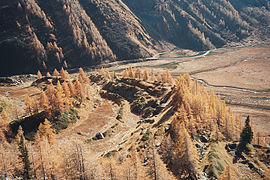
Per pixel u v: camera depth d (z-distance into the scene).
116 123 96.12
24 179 46.44
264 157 68.50
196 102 86.69
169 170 53.19
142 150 63.69
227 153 68.75
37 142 61.38
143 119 104.56
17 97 126.75
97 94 145.38
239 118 100.31
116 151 68.00
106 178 49.34
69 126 90.31
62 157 52.69
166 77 153.75
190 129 72.75
